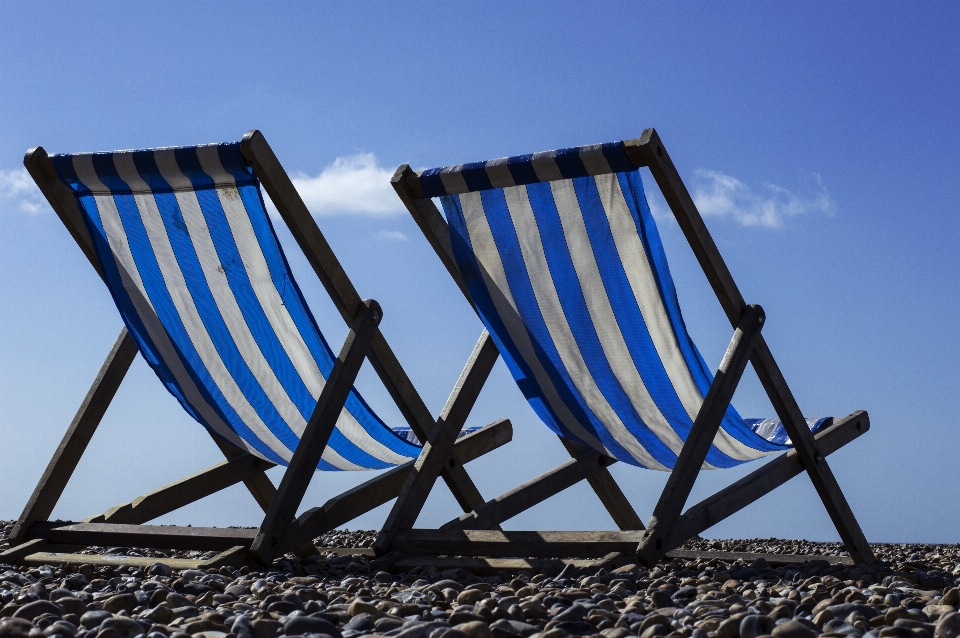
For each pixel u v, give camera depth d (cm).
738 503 411
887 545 747
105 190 415
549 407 461
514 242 405
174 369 463
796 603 279
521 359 446
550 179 377
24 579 337
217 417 479
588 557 383
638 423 448
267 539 394
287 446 488
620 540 375
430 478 448
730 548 732
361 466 509
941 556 572
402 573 409
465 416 471
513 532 404
